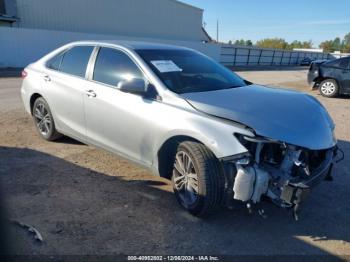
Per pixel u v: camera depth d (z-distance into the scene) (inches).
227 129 118.0
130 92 141.3
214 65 179.9
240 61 1715.1
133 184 156.8
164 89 139.6
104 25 1249.4
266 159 121.2
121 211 133.1
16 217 125.0
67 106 184.1
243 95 144.2
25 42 810.8
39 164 175.6
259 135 115.0
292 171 119.1
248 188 114.9
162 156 140.9
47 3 1028.5
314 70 482.9
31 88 210.1
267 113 126.1
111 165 177.8
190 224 126.5
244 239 119.4
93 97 164.9
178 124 128.3
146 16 1440.7
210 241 117.2
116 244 112.7
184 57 171.0
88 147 204.2
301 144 118.0
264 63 1910.7
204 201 122.6
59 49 200.8
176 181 137.7
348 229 129.1
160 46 174.6
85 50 180.9
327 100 443.8
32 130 236.8
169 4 1546.5
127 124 149.6
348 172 183.2
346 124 295.4
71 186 152.1
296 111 133.4
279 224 130.0
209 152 122.6
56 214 128.6
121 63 159.2
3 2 921.5
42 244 110.5
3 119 266.5
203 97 135.5
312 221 133.4
